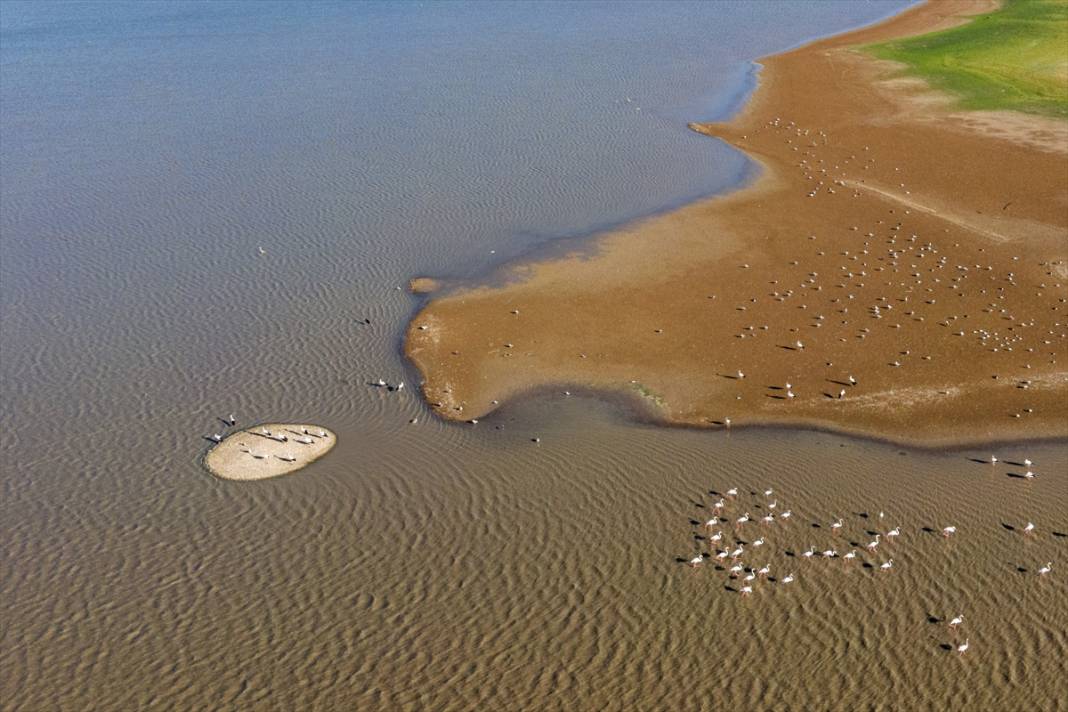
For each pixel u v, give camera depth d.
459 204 86.69
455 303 70.12
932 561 45.03
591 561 45.72
